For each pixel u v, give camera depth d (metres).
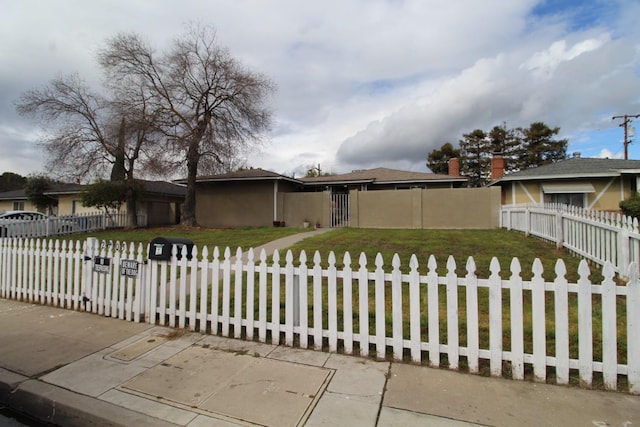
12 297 5.91
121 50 18.19
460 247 9.27
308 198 19.45
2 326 4.56
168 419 2.58
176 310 4.54
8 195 30.92
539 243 9.80
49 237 15.36
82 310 5.20
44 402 2.91
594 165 17.62
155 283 4.68
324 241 10.94
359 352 3.64
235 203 21.02
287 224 19.84
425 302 4.88
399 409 2.65
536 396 2.81
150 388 3.01
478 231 14.01
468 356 3.23
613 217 6.65
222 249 10.37
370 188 23.48
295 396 2.85
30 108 18.61
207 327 4.42
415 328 3.41
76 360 3.56
